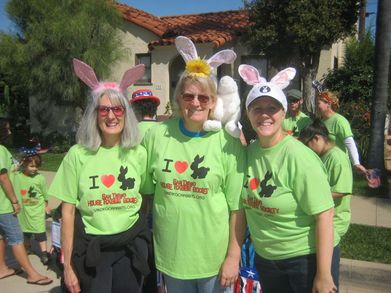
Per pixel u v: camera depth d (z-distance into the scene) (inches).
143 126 143.4
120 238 105.4
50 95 554.9
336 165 128.6
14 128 704.4
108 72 537.0
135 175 107.2
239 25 567.8
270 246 97.7
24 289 174.9
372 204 278.5
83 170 105.7
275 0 404.5
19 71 551.2
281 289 101.5
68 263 106.7
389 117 609.6
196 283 106.4
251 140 117.0
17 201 175.6
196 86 99.2
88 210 105.5
